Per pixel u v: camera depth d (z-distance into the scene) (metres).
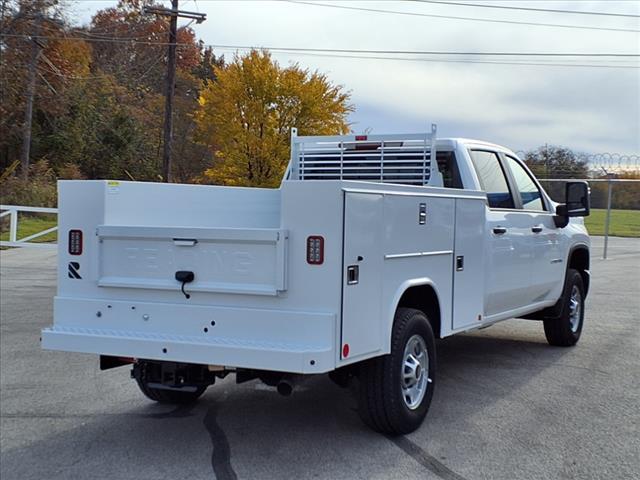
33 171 34.84
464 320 6.08
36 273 15.24
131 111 44.72
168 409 6.08
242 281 4.61
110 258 5.04
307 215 4.46
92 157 41.94
